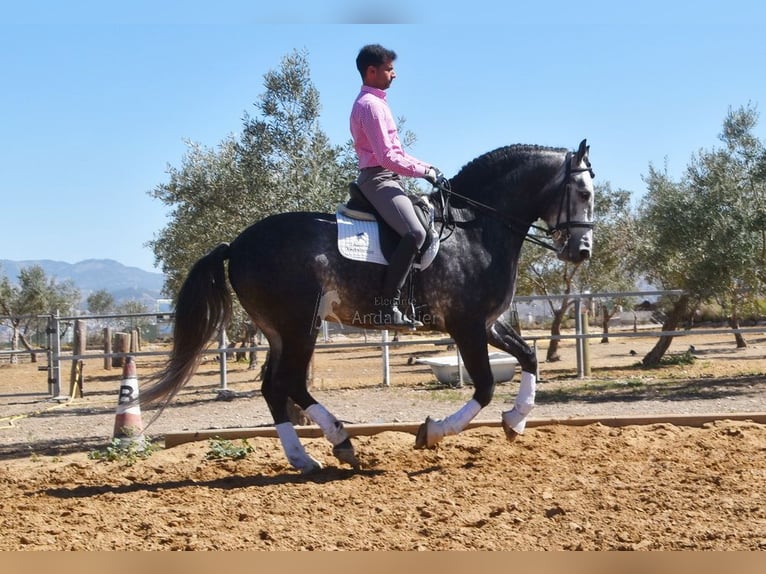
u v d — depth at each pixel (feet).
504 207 22.30
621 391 42.91
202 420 38.42
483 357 21.56
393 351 101.04
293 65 37.11
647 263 66.13
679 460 20.79
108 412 44.09
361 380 56.39
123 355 46.73
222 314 21.45
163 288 76.74
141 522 16.51
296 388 21.26
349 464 22.26
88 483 21.48
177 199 40.91
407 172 20.56
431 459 22.29
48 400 51.96
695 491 17.70
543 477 19.58
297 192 35.96
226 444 24.77
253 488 19.66
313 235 20.66
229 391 48.78
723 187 46.24
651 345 91.04
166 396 21.53
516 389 45.29
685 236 47.06
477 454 22.54
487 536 14.98
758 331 44.70
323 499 18.35
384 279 20.62
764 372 50.75
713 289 46.09
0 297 120.57
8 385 67.97
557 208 22.52
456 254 21.31
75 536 15.65
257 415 39.81
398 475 20.53
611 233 72.84
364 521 16.31
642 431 24.79
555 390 44.37
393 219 20.52
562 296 47.52
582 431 25.03
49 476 22.43
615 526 15.31
